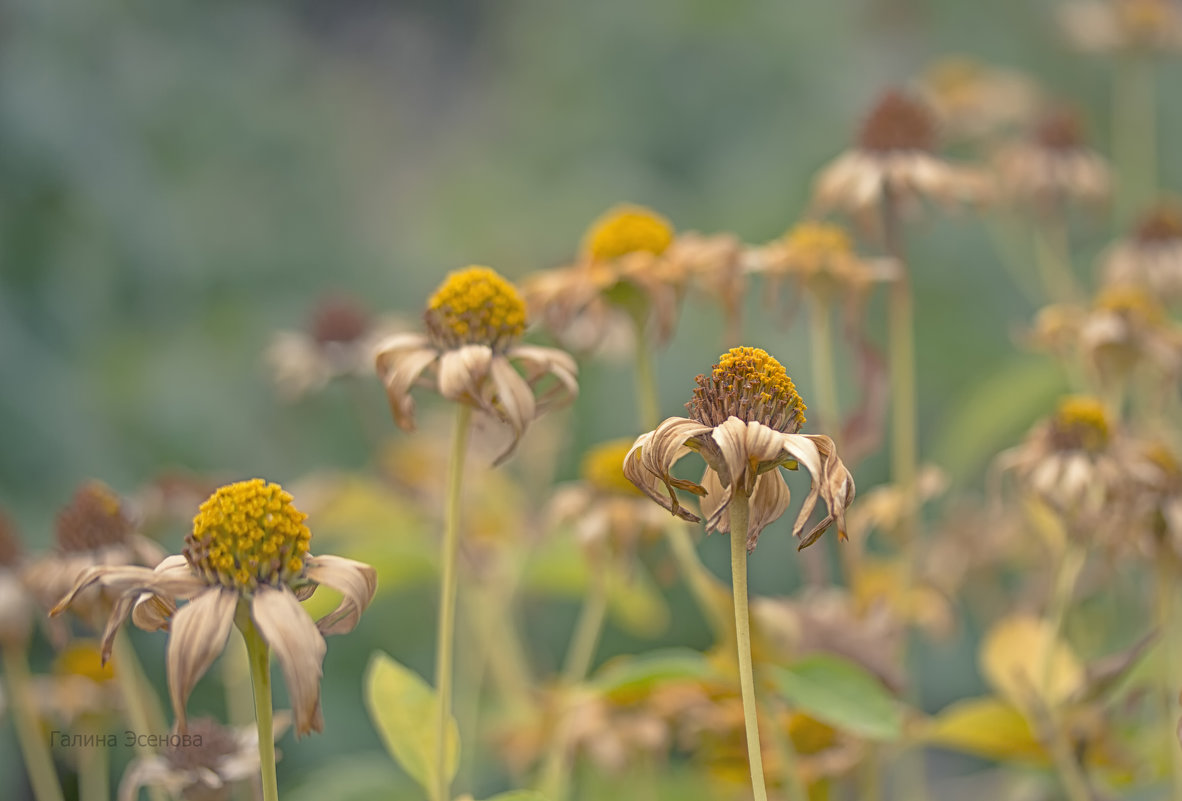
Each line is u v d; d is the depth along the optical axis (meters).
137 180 1.29
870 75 1.57
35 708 0.68
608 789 0.75
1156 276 0.80
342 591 0.58
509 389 0.62
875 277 0.71
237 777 0.63
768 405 0.58
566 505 0.72
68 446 1.10
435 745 0.63
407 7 2.38
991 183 0.74
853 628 0.68
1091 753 0.68
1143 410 0.77
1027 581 0.78
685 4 1.70
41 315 1.16
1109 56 1.22
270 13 1.77
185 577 0.58
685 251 0.68
